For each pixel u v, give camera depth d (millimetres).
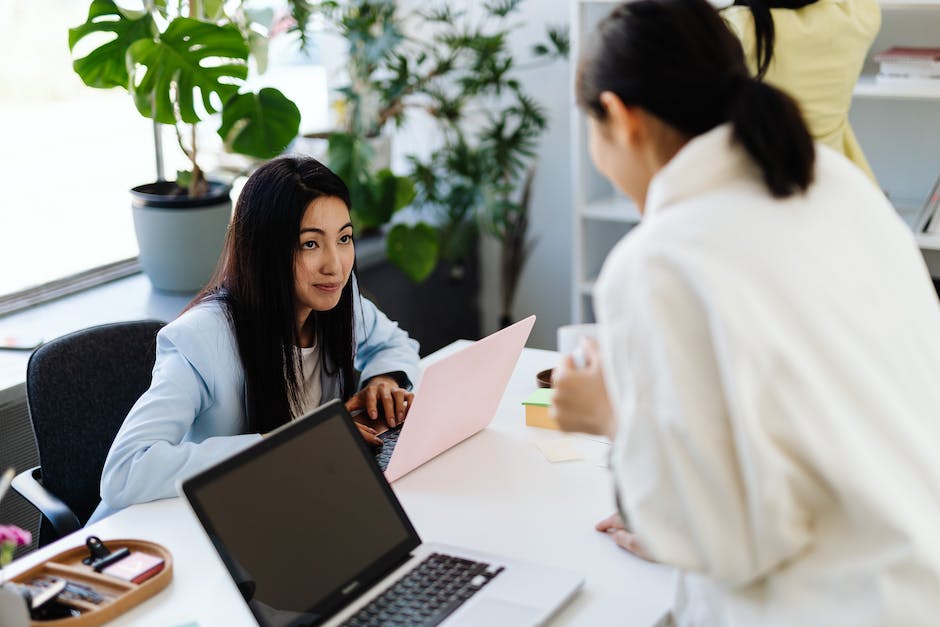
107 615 1368
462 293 4188
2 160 3129
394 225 3613
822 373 998
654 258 1008
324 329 2008
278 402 1887
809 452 974
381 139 3662
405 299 3867
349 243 1914
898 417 1010
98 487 2135
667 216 1041
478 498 1687
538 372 2160
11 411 2555
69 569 1474
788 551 1004
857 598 1008
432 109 3639
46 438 2062
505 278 3994
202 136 3527
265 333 1863
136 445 1726
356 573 1403
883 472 994
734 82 1070
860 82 2979
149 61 2754
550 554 1510
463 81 3584
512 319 4227
